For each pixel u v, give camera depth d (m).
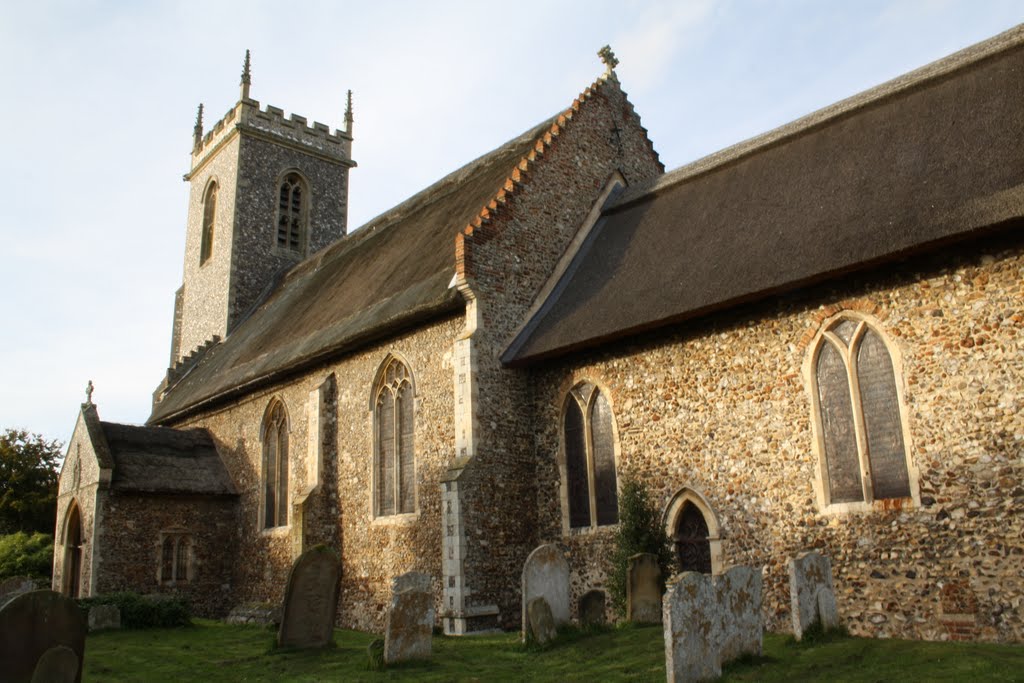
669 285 16.72
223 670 12.98
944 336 12.88
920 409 12.95
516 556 17.70
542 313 19.55
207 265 38.12
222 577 25.41
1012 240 12.41
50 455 43.25
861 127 17.12
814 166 17.14
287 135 39.28
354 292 24.64
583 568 17.25
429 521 18.36
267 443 25.05
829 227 14.89
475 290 18.36
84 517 24.38
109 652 14.93
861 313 13.81
